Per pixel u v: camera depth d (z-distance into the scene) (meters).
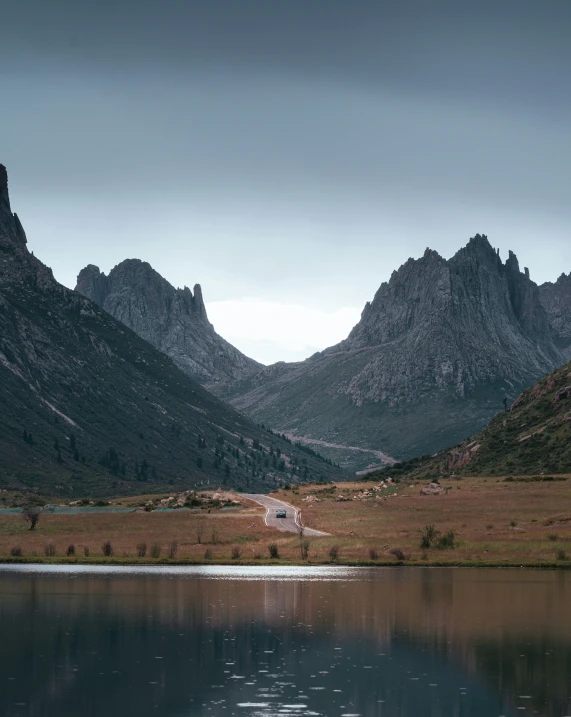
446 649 65.56
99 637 69.62
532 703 52.84
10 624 74.81
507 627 73.62
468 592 93.25
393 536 147.12
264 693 54.50
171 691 54.91
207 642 67.94
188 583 101.25
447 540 134.88
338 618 77.75
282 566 119.81
